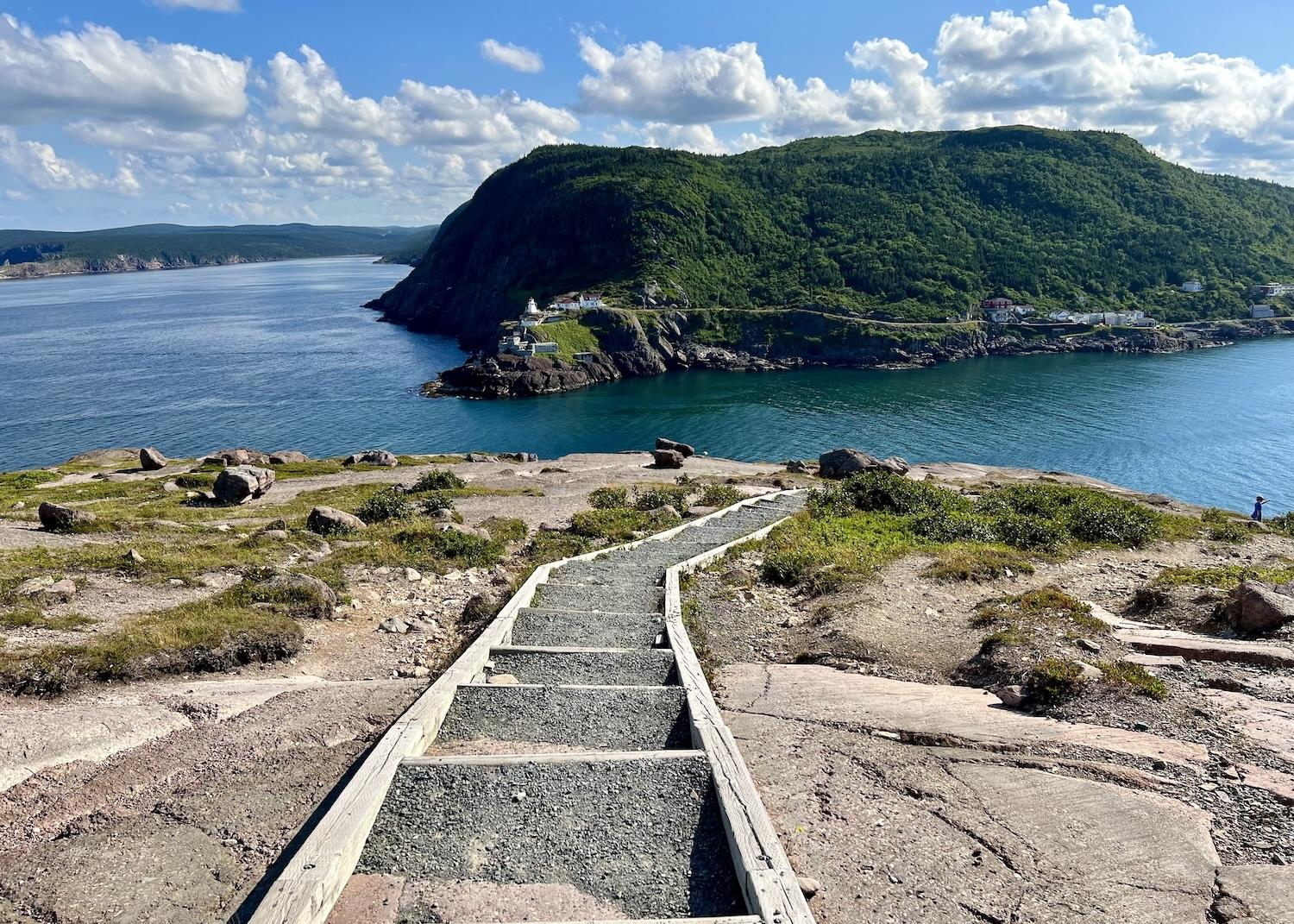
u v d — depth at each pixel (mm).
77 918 5703
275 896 5469
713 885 6043
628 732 8648
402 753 7672
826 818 6922
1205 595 13008
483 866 6215
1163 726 8281
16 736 8078
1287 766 7312
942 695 9641
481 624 13086
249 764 7973
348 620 13438
